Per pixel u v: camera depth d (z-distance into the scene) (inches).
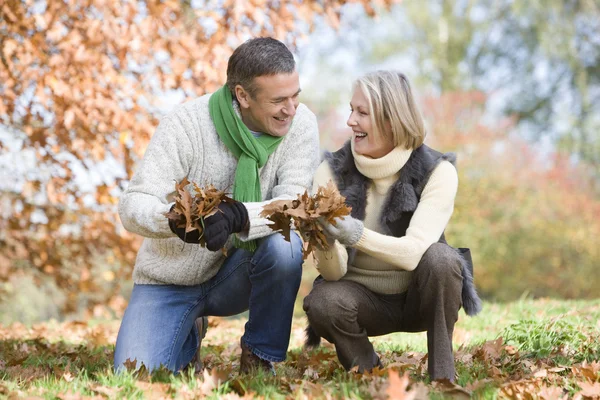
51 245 349.4
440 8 942.4
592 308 242.1
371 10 297.4
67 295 369.1
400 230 145.6
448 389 123.0
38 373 160.1
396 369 137.4
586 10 866.1
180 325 152.9
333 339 143.9
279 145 154.8
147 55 270.1
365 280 147.1
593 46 914.7
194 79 266.5
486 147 655.8
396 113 140.6
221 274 156.6
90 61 259.6
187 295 155.2
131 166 289.6
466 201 652.7
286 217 130.6
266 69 143.4
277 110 146.9
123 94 271.0
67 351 208.7
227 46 265.6
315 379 145.3
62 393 126.3
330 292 141.7
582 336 171.3
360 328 148.1
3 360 189.0
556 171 680.4
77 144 282.7
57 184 308.5
